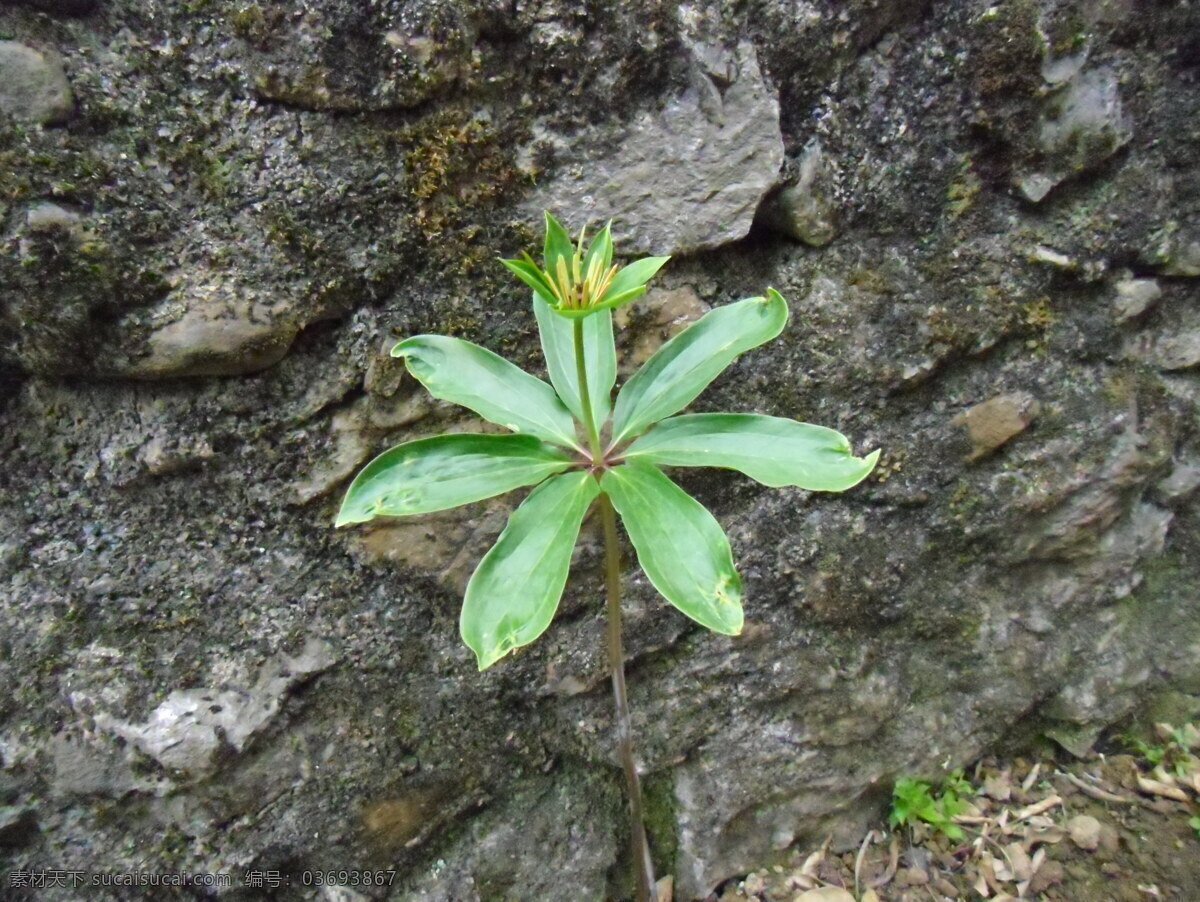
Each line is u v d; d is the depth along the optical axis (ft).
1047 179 1.77
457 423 1.69
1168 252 1.87
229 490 1.64
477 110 1.54
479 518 1.75
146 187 1.45
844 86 1.71
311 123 1.51
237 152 1.49
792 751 2.01
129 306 1.47
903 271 1.82
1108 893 2.04
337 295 1.58
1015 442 1.92
